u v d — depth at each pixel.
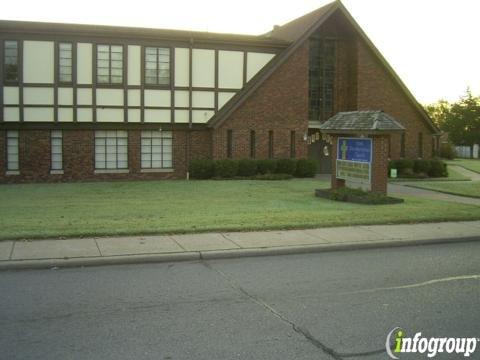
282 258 10.39
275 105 27.39
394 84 30.20
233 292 7.96
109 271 9.17
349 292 8.01
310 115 29.64
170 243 10.95
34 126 24.64
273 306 7.29
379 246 11.53
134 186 22.50
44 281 8.45
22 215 13.77
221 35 26.77
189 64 26.28
